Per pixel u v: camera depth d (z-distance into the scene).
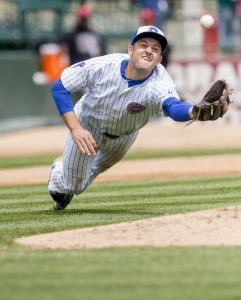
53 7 79.44
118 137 24.78
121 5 84.44
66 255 18.77
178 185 35.06
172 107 22.05
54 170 25.77
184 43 80.88
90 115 24.17
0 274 17.06
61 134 62.81
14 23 78.31
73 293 15.41
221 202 27.92
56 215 25.31
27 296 15.24
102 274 16.95
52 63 68.31
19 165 46.50
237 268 17.34
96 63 23.31
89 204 28.58
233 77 68.38
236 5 79.81
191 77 69.00
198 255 18.48
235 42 79.94
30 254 18.94
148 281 16.31
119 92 23.20
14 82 66.62
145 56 22.48
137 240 20.16
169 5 80.75
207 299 14.88
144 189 33.94
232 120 68.12
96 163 25.83
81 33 67.44
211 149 52.06
